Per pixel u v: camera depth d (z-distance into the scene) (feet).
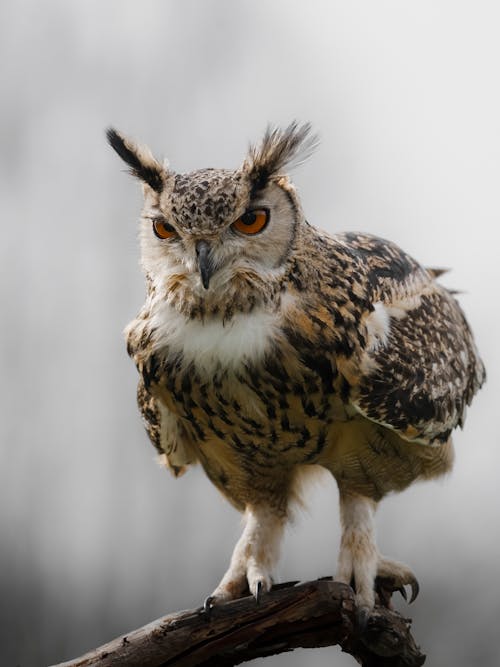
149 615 65.98
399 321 37.11
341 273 35.12
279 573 36.76
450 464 39.52
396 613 33.04
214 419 35.01
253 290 33.19
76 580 66.33
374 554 35.42
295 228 33.91
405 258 40.19
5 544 66.28
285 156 33.94
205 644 31.50
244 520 38.27
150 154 34.96
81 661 31.24
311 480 38.40
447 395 38.32
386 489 37.11
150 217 34.32
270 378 33.60
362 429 35.53
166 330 34.17
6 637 64.59
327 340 33.83
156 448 39.06
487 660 64.54
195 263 32.99
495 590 66.49
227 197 32.96
